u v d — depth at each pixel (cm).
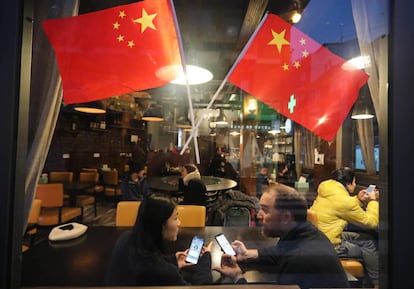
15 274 59
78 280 97
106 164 477
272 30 127
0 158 58
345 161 201
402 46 63
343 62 114
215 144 368
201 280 95
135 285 88
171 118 399
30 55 63
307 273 96
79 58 102
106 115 493
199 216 196
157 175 304
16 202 59
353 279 97
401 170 62
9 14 59
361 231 145
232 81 133
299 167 355
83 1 105
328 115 120
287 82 125
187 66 164
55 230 157
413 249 61
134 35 112
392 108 63
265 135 402
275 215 116
